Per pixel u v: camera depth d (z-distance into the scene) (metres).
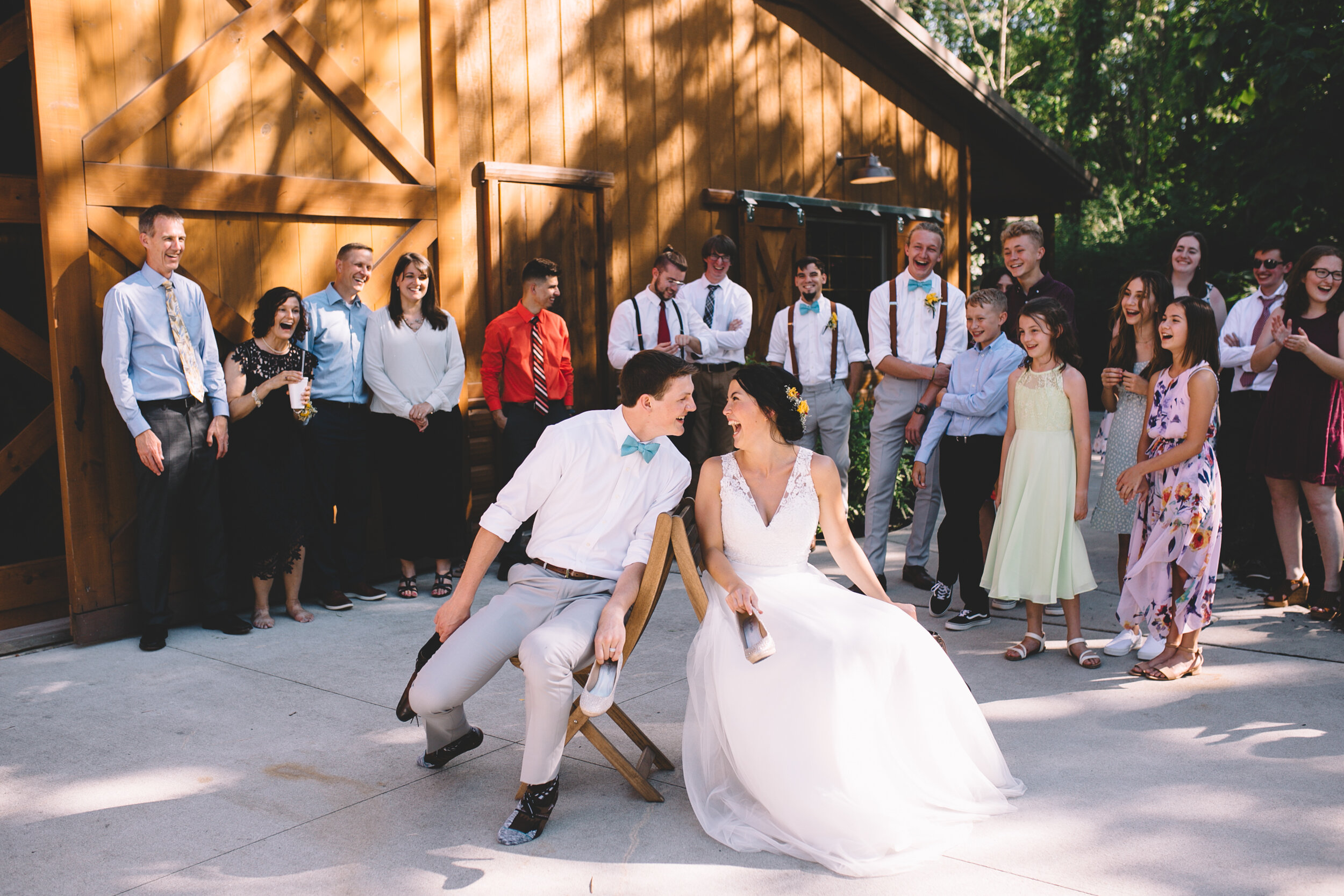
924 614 5.11
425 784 3.13
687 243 7.69
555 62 6.64
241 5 4.98
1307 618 4.76
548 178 6.55
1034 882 2.49
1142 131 17.61
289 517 4.86
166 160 4.73
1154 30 17.14
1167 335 3.99
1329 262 4.51
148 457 4.41
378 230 5.64
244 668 4.26
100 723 3.64
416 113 5.79
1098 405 16.53
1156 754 3.26
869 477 6.98
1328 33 9.79
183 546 4.86
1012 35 23.83
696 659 3.02
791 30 8.46
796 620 2.87
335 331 5.17
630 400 3.00
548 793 2.76
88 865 2.64
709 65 7.75
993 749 2.98
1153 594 4.09
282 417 4.83
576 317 6.87
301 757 3.35
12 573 4.61
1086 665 4.14
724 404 6.42
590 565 3.07
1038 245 5.34
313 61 5.24
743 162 8.11
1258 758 3.21
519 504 3.00
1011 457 4.29
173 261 4.46
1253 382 5.54
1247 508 5.55
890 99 9.56
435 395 5.36
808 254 8.95
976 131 10.84
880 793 2.73
